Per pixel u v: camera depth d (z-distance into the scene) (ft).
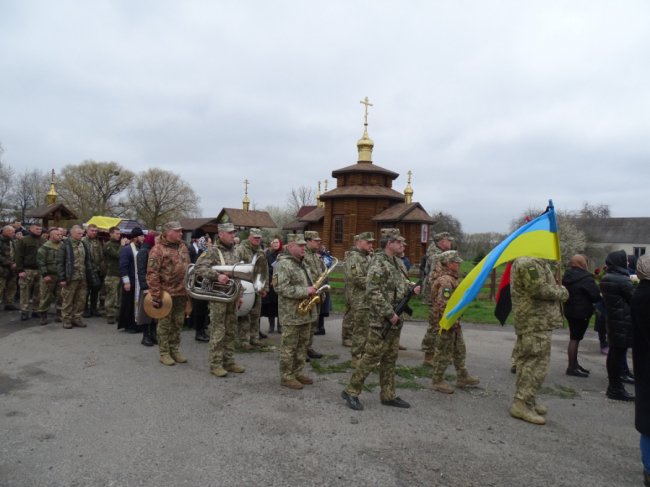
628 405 19.39
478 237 189.67
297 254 19.79
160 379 20.29
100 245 36.01
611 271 20.35
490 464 13.46
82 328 30.94
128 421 15.65
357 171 102.27
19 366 21.72
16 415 15.96
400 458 13.60
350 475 12.49
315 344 28.96
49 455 13.14
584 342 33.04
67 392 18.34
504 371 23.91
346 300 28.17
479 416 17.31
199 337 28.58
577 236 139.13
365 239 23.45
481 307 47.11
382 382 18.02
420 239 95.30
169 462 12.89
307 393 19.12
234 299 20.98
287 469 12.70
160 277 22.36
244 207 168.45
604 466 13.70
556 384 22.20
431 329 24.00
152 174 228.43
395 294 17.66
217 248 22.17
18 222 42.04
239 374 21.63
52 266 31.63
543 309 16.97
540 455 14.21
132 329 29.96
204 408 17.02
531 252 17.81
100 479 11.90
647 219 209.56
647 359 12.46
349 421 16.24
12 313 35.96
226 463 12.92
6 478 11.84
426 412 17.49
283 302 19.83
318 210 120.67
